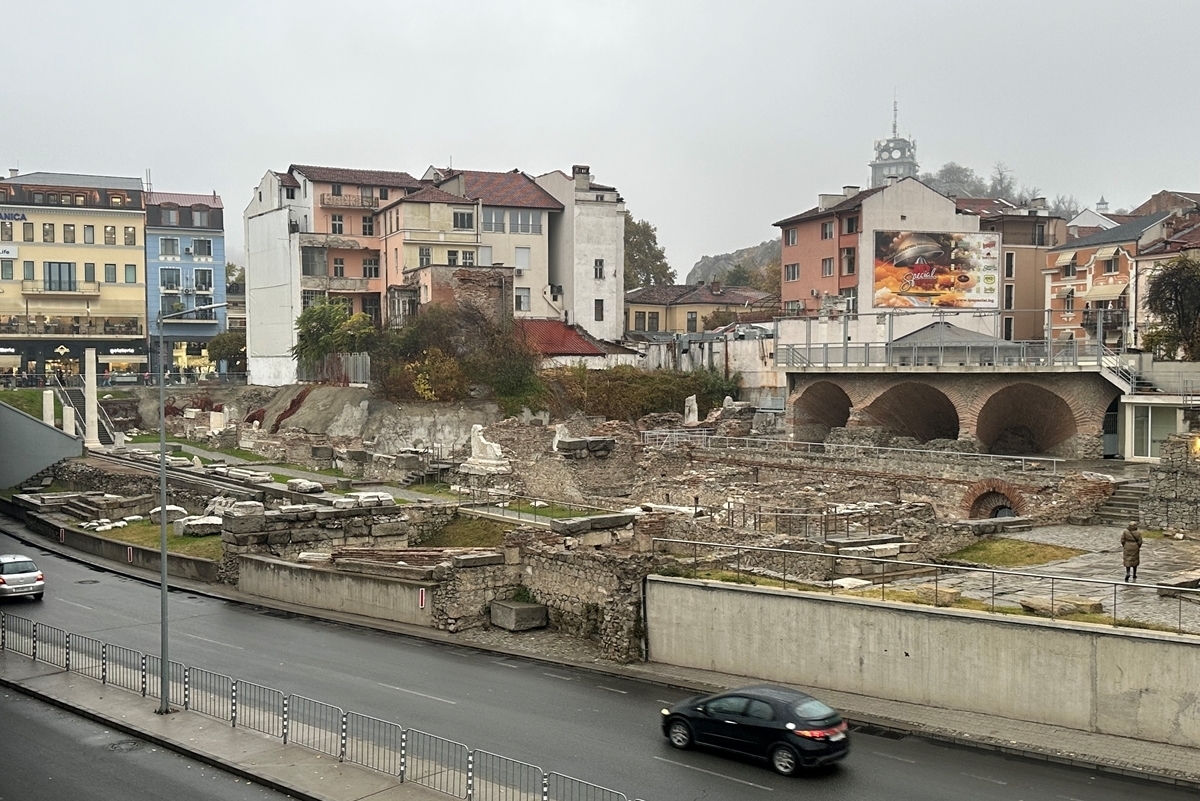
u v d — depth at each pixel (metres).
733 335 91.56
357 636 32.94
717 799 19.22
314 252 100.56
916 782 19.98
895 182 91.56
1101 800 18.95
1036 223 95.31
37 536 53.72
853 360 68.94
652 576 29.31
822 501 42.75
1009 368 56.19
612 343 99.88
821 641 25.92
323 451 68.44
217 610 36.94
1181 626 22.62
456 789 19.77
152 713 24.77
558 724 23.77
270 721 23.91
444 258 97.81
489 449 60.31
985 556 36.59
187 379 109.06
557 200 104.50
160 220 123.19
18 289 110.50
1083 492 42.94
